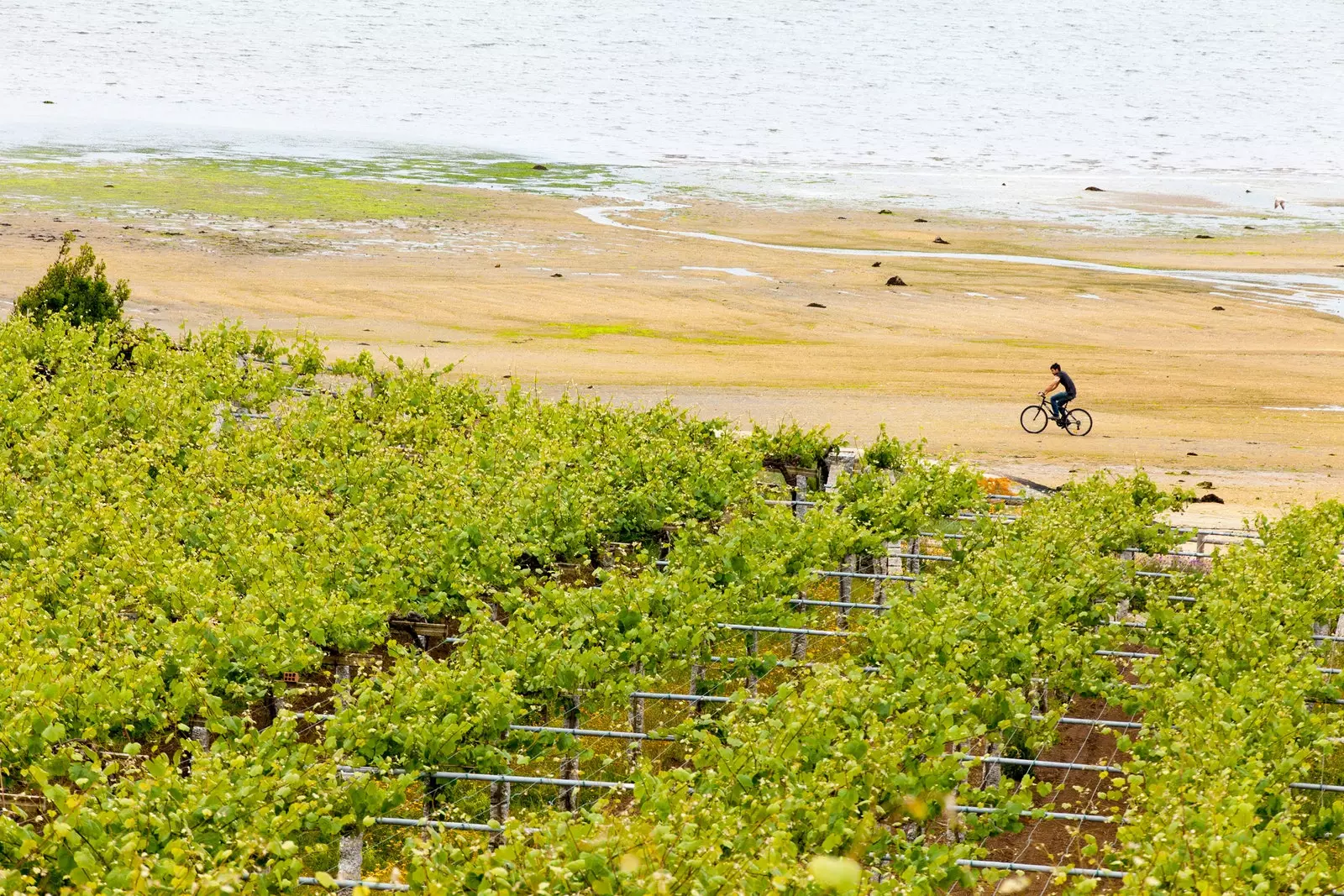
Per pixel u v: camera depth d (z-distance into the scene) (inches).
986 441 6638.8
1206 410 7623.0
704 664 2844.5
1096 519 3688.5
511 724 2300.7
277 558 2893.7
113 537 2906.0
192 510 3284.9
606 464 3885.3
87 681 2207.2
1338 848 2316.7
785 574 3240.7
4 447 3887.8
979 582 2974.9
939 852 1898.4
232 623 2496.3
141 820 1775.3
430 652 2955.2
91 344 5349.4
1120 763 2778.1
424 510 3351.4
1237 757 2119.8
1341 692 2635.3
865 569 3732.8
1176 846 1779.0
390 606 2812.5
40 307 6363.2
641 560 3248.0
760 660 2751.0
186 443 3996.1
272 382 4899.1
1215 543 4047.7
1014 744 2511.1
